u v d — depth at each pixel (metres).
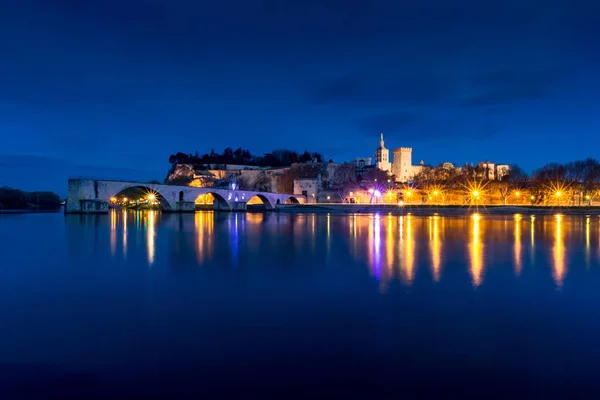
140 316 17.09
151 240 47.22
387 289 21.70
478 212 139.38
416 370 12.06
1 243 43.72
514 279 24.19
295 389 11.01
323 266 28.83
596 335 14.74
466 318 16.66
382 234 55.72
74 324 16.11
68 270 27.53
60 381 11.48
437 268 27.89
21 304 19.00
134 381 11.45
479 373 11.88
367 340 14.30
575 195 161.12
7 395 10.74
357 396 10.66
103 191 105.06
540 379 11.52
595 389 10.96
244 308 18.17
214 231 61.06
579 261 30.95
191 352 13.35
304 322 16.22
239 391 10.91
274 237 51.28
